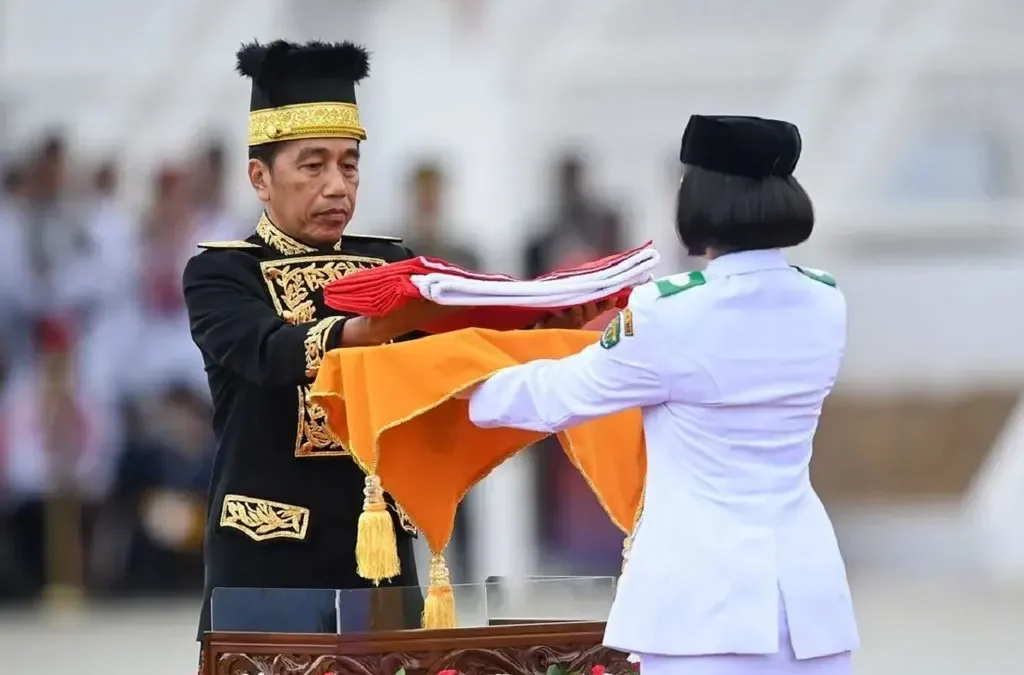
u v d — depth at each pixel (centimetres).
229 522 1998
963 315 5297
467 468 1927
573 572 4378
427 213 4338
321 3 5259
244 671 1892
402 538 2058
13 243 4506
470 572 4319
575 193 4591
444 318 1908
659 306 1708
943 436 5281
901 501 5288
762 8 5341
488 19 5278
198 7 5219
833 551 1727
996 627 3984
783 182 1741
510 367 1812
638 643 1689
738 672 1672
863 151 5347
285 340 1911
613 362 1716
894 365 5306
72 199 4581
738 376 1698
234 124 5209
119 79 5194
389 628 1878
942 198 5369
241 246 2028
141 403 4509
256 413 2002
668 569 1688
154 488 4500
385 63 5244
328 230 2039
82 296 4506
